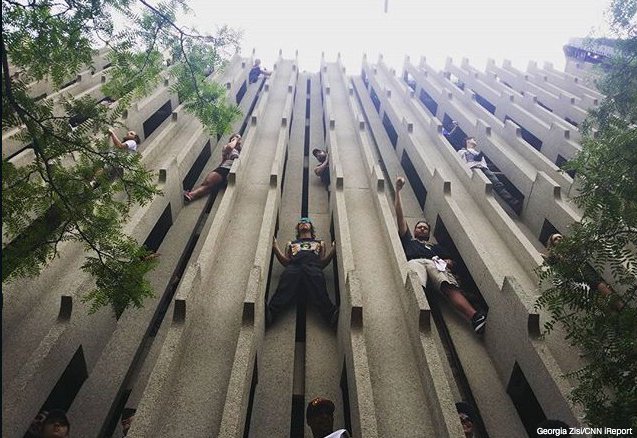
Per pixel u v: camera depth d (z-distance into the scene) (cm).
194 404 536
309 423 504
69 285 635
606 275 689
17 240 456
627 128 613
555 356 623
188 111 731
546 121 1483
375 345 627
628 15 796
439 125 1355
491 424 588
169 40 666
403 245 850
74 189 478
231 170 1020
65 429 498
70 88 1244
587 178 483
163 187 905
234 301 702
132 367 663
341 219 852
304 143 1549
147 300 755
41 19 486
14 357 582
